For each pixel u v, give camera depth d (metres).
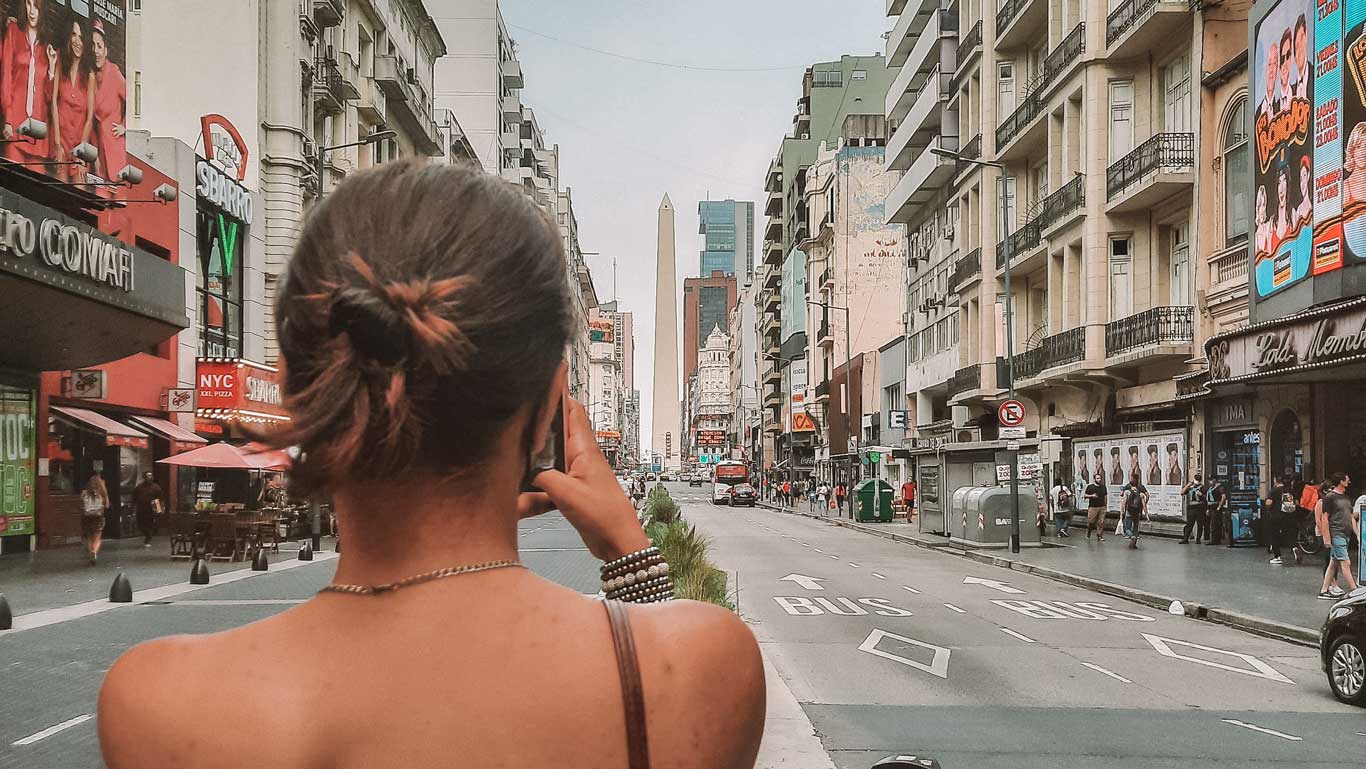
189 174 28.83
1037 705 8.77
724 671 0.91
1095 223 31.80
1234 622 14.05
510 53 93.44
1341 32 19.77
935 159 46.94
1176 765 6.92
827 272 84.81
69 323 19.64
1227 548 25.62
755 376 139.88
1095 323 31.78
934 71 48.78
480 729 0.83
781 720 7.41
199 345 29.86
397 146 50.38
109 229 24.23
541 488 1.34
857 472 66.75
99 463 26.20
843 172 80.56
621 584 1.37
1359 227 19.20
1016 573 22.03
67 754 6.68
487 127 82.19
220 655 0.85
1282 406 24.14
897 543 33.09
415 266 0.85
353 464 0.82
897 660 10.93
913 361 56.59
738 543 31.81
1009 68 41.81
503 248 0.90
